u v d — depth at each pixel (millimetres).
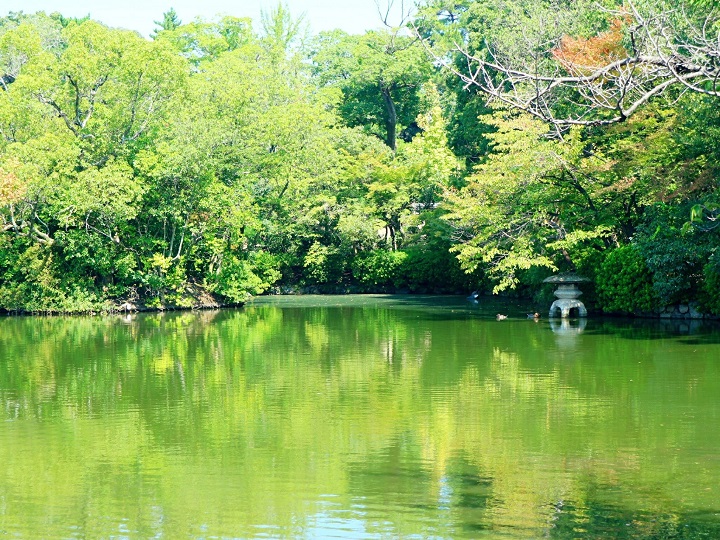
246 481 9719
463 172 44031
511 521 8320
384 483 9594
